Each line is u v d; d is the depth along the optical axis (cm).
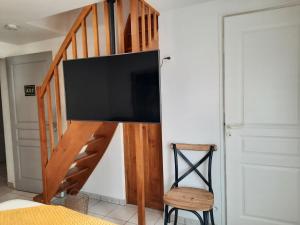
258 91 204
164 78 240
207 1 215
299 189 196
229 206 221
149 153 272
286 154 198
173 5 221
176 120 238
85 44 205
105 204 295
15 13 216
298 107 192
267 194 207
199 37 223
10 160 362
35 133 327
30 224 116
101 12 262
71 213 130
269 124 202
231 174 219
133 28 185
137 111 178
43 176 241
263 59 201
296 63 190
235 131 214
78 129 216
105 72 187
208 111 224
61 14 288
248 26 203
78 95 200
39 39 318
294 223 199
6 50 337
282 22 192
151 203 278
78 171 265
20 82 332
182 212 240
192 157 232
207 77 222
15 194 336
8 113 356
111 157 294
